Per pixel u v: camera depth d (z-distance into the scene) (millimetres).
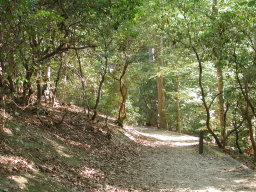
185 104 26328
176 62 19844
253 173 8977
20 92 12125
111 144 12750
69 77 17438
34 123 9906
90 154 10062
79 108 19234
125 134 16219
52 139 9375
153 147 15000
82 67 16391
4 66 6352
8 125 7961
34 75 10023
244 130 15500
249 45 12094
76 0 8109
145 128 28125
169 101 31375
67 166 7750
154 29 16156
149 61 23672
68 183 6465
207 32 11953
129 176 8664
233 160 11023
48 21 7043
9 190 4820
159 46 22172
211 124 18766
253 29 10984
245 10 10914
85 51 13578
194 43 13234
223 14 11016
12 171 5508
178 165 10766
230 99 13578
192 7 12375
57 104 17078
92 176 7770
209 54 12383
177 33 12758
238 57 11625
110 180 7852
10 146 6758
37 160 6953
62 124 11969
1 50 5797
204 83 19766
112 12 8938
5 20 5613
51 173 6602
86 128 13242
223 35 11430
